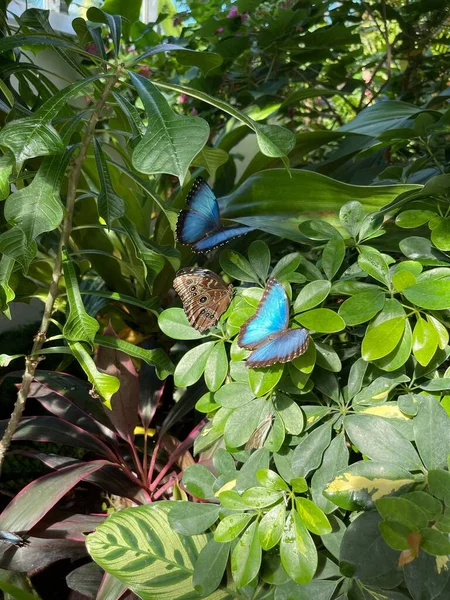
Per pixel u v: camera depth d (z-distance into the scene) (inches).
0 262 19.9
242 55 48.6
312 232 20.7
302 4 46.9
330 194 25.7
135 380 25.7
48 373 26.7
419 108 36.5
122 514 19.9
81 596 22.2
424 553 14.4
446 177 19.3
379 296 17.5
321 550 18.2
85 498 28.5
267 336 16.8
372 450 16.4
